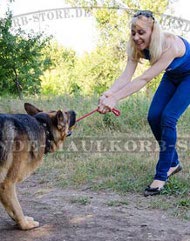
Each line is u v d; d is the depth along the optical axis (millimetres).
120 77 4688
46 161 6125
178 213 4086
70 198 4594
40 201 4543
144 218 3986
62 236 3555
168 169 4762
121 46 20438
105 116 7996
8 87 13953
